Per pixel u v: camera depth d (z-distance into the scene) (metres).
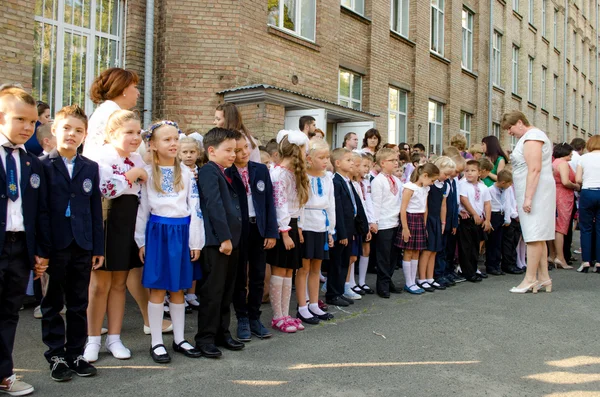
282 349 4.20
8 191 3.17
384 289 6.23
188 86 9.11
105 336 4.49
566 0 28.50
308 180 4.85
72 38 8.25
